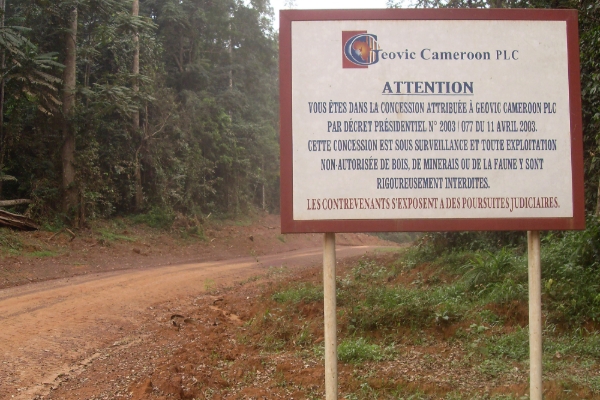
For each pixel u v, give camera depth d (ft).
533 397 13.94
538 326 14.14
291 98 14.34
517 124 14.51
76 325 30.50
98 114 71.31
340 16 14.44
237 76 132.77
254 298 38.81
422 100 14.42
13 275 45.44
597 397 16.89
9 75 60.59
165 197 88.69
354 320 25.85
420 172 14.33
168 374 20.77
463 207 14.32
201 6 124.47
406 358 21.67
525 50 14.61
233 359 23.63
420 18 14.51
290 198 14.19
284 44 14.40
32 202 66.49
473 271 30.94
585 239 26.84
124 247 67.46
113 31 74.13
